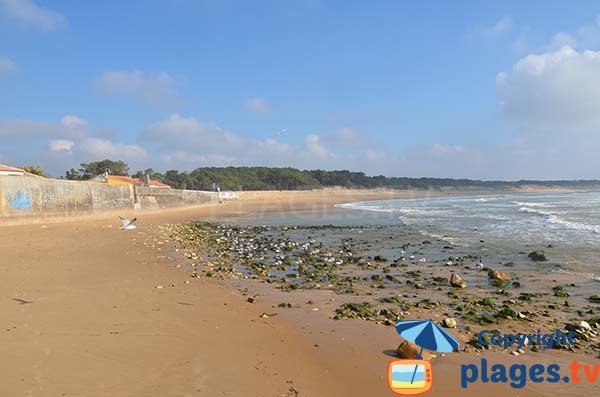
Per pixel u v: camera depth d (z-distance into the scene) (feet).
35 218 101.91
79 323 27.94
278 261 59.00
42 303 32.40
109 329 26.99
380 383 20.86
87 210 124.36
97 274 44.78
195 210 209.67
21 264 48.60
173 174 392.68
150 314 30.60
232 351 24.23
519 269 51.34
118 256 58.03
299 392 19.65
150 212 172.96
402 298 38.37
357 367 22.63
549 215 127.34
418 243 77.25
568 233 82.79
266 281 45.57
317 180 533.96
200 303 34.53
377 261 59.77
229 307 33.76
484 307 35.24
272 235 98.84
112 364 21.66
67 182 114.83
